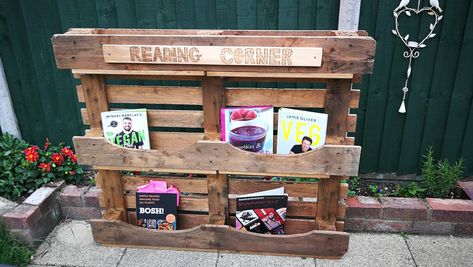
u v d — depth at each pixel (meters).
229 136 2.27
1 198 2.74
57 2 2.82
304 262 2.49
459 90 2.79
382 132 2.97
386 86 2.83
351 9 2.56
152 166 2.37
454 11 2.59
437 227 2.69
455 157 2.99
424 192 2.88
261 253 2.54
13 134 3.27
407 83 2.81
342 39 1.91
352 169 2.21
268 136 2.27
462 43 2.66
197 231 2.49
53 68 3.05
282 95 2.18
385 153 3.03
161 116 2.36
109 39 2.05
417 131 2.94
